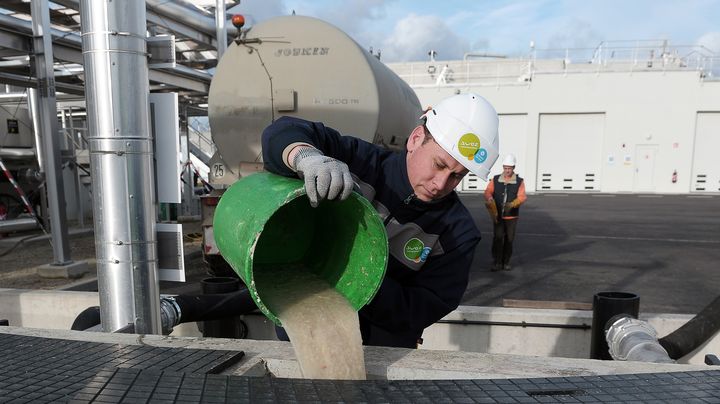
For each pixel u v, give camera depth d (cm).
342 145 183
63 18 658
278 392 122
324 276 167
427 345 362
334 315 142
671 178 2053
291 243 189
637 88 2031
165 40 234
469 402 116
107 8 217
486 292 563
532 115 2125
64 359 148
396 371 153
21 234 962
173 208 727
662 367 149
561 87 2092
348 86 482
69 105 1059
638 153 2067
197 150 1334
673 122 2020
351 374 132
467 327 356
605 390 124
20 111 953
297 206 186
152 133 251
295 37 489
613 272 671
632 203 1683
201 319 281
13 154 887
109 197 226
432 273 198
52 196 600
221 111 504
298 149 134
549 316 345
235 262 133
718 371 138
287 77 491
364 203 127
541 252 827
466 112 171
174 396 119
